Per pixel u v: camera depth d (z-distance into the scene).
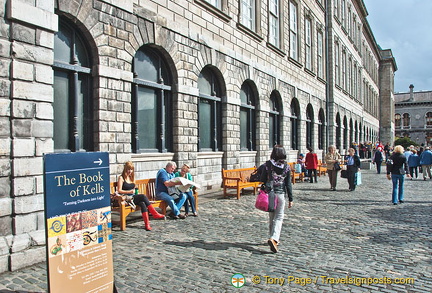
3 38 5.18
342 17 32.47
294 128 20.59
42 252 5.30
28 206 5.32
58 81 7.25
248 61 14.73
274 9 18.06
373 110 56.28
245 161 14.91
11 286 4.34
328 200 11.20
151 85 9.74
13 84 5.22
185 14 10.95
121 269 4.82
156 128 10.15
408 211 9.38
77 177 3.70
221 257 5.36
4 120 5.13
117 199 7.10
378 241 6.34
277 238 5.64
